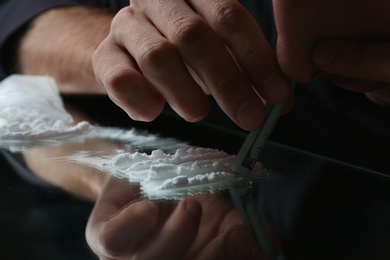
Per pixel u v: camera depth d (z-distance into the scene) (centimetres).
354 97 66
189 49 39
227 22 39
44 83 64
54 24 81
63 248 27
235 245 27
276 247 27
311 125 70
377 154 66
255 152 39
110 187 35
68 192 34
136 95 42
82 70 72
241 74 39
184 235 28
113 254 26
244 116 38
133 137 53
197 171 38
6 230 28
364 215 32
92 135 53
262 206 33
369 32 36
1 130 51
